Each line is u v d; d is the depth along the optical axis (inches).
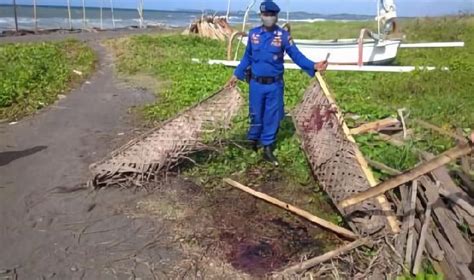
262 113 243.9
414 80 448.1
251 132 252.4
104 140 295.3
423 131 271.3
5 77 451.8
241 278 154.8
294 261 163.6
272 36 232.5
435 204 169.8
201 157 250.7
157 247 172.9
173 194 215.5
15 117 349.7
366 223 172.1
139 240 177.6
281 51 235.8
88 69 574.2
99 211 200.4
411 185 181.0
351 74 525.3
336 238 178.7
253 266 161.5
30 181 229.9
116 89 467.5
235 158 251.0
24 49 709.9
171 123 235.5
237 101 244.4
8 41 983.0
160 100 410.0
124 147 227.3
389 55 599.5
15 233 181.8
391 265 148.5
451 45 653.3
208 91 419.8
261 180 230.4
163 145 230.5
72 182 228.8
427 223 160.9
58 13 3154.5
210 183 226.2
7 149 278.1
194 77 494.0
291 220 192.1
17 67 510.0
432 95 396.5
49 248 171.8
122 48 807.1
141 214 197.6
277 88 238.7
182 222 191.0
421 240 154.4
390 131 271.9
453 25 981.2
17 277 154.6
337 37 1072.2
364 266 155.6
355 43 593.0
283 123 300.4
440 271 146.6
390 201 185.6
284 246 173.5
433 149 245.6
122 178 223.9
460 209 170.7
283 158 252.2
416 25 1023.6
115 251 170.1
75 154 269.0
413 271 145.4
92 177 223.1
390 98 394.6
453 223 163.3
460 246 153.4
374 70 540.4
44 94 418.6
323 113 235.1
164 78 523.5
